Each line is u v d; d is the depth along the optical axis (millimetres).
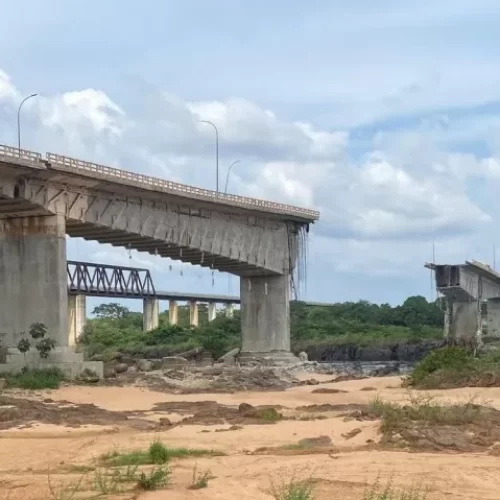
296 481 17625
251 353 95812
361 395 48375
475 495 16500
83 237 73875
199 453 23172
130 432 29984
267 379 67625
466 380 49562
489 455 21406
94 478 18547
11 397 46250
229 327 127125
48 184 61156
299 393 52500
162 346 115625
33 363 59500
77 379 58312
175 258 87000
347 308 147500
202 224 81562
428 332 126750
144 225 72938
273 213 90375
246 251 89062
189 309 166000
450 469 19156
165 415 38250
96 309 181875
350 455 21688
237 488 17281
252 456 22188
